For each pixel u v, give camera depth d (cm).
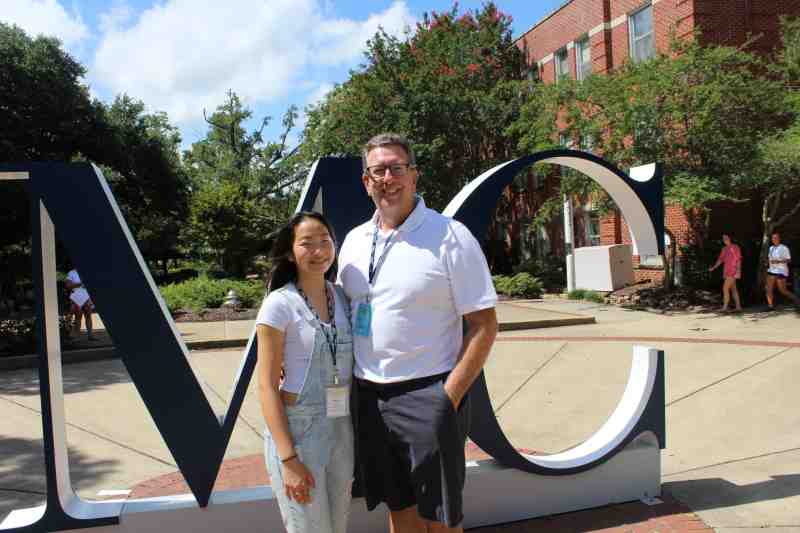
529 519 348
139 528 293
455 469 225
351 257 253
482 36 2022
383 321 235
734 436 494
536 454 469
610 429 382
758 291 1310
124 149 2303
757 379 660
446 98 1852
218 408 617
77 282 1052
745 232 1439
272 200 3959
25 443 519
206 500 298
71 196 287
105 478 438
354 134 1923
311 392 228
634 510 360
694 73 1244
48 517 284
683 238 1486
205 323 1248
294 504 225
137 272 293
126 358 292
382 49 1917
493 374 741
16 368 880
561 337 983
